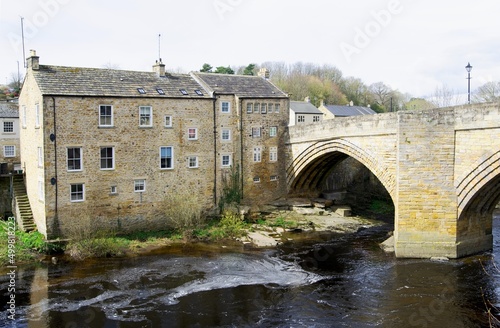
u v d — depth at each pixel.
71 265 23.91
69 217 27.25
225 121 33.72
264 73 38.94
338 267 23.80
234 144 34.28
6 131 41.56
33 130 28.59
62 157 26.94
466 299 19.36
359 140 29.30
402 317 17.77
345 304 19.05
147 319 17.62
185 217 29.55
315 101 72.50
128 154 29.28
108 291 20.39
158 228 30.58
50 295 19.84
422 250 24.52
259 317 17.86
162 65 32.59
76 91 27.47
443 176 23.94
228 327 17.02
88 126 27.72
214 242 28.69
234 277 22.34
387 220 36.25
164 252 26.45
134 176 29.56
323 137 32.56
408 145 24.22
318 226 32.97
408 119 24.12
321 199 38.72
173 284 21.34
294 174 36.50
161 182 30.70
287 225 32.28
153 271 23.14
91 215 27.97
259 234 30.09
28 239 26.20
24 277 22.06
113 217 28.88
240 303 19.19
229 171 34.06
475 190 22.92
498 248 26.58
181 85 32.81
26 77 29.77
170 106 30.88
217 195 33.50
